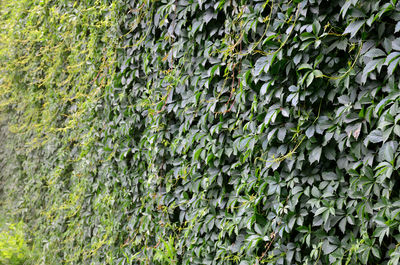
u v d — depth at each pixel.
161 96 2.75
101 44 3.51
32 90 4.94
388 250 1.69
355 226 1.76
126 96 3.15
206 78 2.36
